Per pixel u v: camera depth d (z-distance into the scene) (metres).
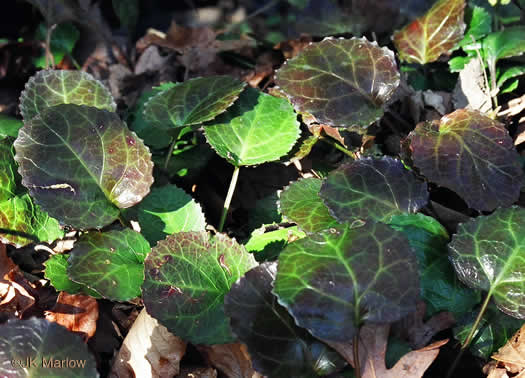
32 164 0.39
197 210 0.41
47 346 0.34
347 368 0.35
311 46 0.44
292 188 0.41
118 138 0.40
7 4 0.61
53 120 0.40
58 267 0.39
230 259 0.38
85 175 0.39
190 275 0.37
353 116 0.42
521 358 0.36
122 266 0.38
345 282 0.34
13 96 0.55
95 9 0.59
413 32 0.48
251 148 0.43
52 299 0.40
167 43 0.57
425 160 0.40
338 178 0.40
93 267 0.38
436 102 0.47
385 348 0.35
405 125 0.47
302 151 0.44
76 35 0.58
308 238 0.35
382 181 0.40
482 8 0.48
